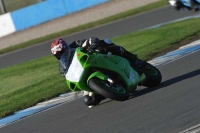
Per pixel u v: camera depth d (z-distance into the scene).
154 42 47.78
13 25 88.69
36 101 34.03
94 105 26.59
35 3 92.62
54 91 35.88
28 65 58.84
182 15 63.38
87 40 24.53
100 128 22.06
